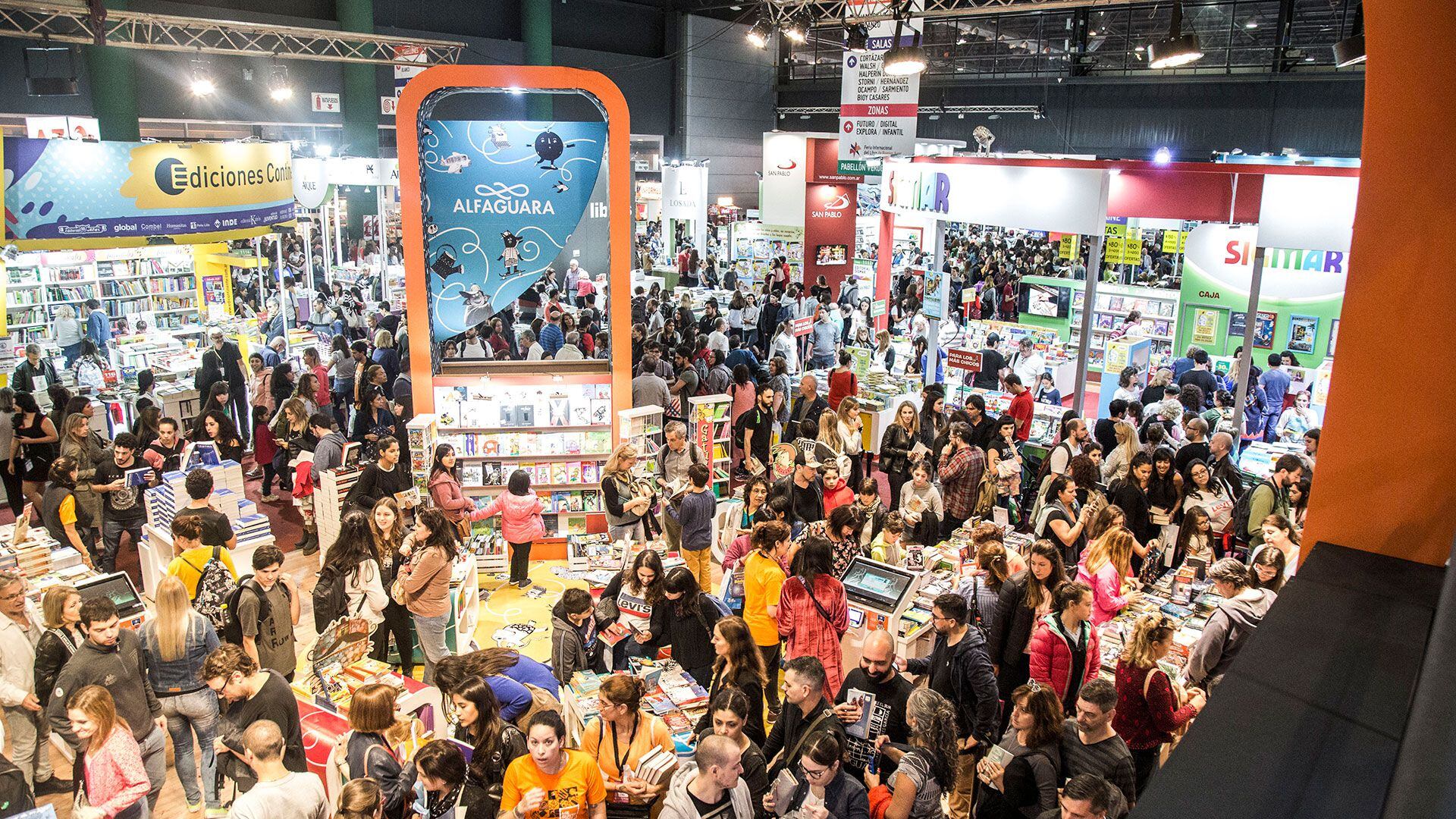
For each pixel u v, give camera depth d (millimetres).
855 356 13648
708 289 23000
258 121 22656
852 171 17203
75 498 8312
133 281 16109
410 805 4625
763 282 23016
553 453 9555
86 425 8789
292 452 9906
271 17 22203
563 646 5758
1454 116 1733
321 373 11758
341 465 9062
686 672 5879
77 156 11250
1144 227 24516
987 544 5809
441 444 8648
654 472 9641
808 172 20438
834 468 7867
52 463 8406
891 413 12031
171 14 20281
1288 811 1065
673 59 31578
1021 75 28656
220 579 6223
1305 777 1133
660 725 4797
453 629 7160
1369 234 1854
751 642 5055
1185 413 9859
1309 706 1296
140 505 8469
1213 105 25109
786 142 20344
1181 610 6723
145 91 20438
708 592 8172
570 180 9250
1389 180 1811
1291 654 1459
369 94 24281
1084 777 3543
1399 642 1496
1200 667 5227
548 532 9672
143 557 8414
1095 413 13609
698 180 25953
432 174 9094
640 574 5902
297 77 23188
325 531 9031
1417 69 1758
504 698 5156
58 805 5641
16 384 11359
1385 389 1888
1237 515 7934
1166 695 4684
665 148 32188
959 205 11492
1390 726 1244
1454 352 1800
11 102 18594
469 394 9430
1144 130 26531
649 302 18375
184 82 21031
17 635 5508
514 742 4695
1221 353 14258
